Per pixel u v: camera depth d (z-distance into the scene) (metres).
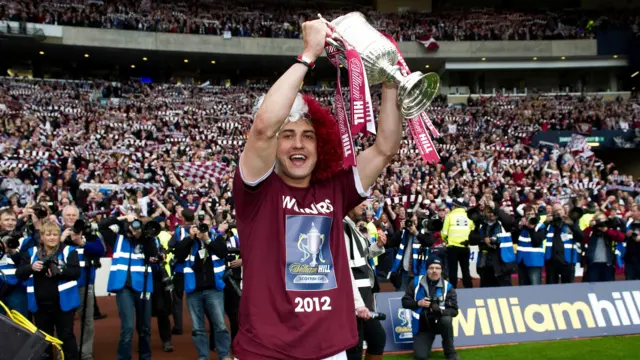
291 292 2.02
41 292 5.84
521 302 7.77
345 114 2.16
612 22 37.34
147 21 34.09
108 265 11.52
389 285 12.30
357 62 2.03
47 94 28.23
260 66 39.03
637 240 10.17
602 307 8.02
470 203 14.86
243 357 2.00
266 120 1.93
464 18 40.28
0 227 6.56
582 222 12.14
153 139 24.17
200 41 34.84
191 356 7.05
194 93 32.62
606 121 30.91
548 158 24.39
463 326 7.43
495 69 38.44
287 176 2.17
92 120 25.50
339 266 2.13
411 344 7.17
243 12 38.28
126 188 15.45
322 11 40.22
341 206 2.21
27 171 15.97
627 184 21.38
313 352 1.99
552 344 7.39
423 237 9.02
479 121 30.92
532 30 37.53
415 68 39.59
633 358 6.67
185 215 6.54
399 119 2.24
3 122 22.39
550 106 33.47
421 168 20.53
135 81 34.72
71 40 32.31
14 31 30.42
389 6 41.78
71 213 6.39
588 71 39.34
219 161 20.80
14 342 3.00
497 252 9.78
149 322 6.65
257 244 2.07
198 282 6.40
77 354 6.03
